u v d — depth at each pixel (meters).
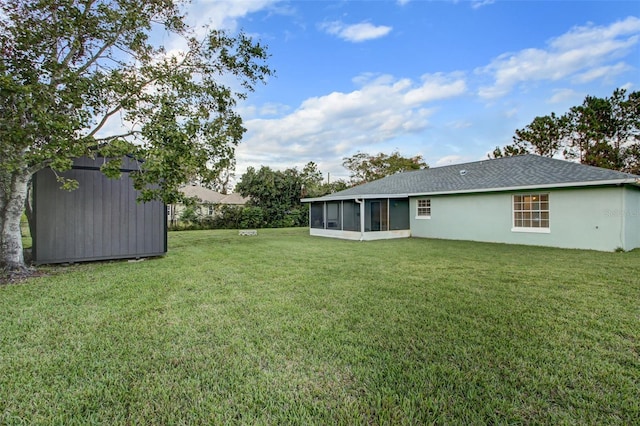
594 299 4.30
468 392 2.15
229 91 8.97
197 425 1.86
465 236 12.55
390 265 6.95
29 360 2.64
